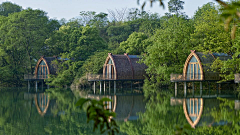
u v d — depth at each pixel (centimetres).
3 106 3184
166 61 4609
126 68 5047
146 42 6047
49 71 6084
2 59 6662
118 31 9256
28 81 6109
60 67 6134
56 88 5741
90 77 5062
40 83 6731
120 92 4500
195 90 4566
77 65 5859
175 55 4544
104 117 395
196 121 2192
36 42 6738
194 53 4181
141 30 8938
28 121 2428
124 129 2098
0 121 2425
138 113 2650
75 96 4028
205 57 3925
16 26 6512
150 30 8319
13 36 6450
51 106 3173
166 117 2400
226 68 3719
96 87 5691
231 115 2338
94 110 395
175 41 4450
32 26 6556
